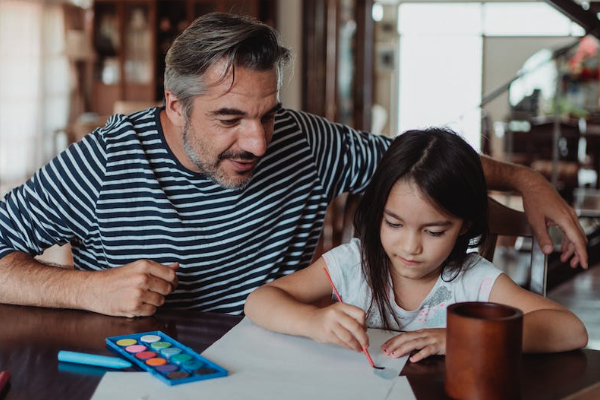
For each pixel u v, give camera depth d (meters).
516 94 9.76
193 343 1.08
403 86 10.49
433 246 1.16
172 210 1.43
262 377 0.94
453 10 10.23
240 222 1.47
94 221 1.44
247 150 1.27
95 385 0.91
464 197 1.14
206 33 1.21
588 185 6.39
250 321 1.19
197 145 1.30
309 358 1.01
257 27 1.22
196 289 1.48
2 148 8.39
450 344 0.88
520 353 0.87
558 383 0.93
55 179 1.41
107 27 8.24
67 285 1.25
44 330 1.13
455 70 10.35
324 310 1.07
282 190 1.51
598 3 2.91
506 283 1.26
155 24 7.91
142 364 0.96
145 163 1.42
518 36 10.07
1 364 0.98
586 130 6.46
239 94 1.21
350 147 1.62
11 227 1.41
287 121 1.55
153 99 8.05
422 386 0.92
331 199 1.61
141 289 1.20
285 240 1.54
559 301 3.61
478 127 4.20
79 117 8.77
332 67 5.82
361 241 1.31
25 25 8.49
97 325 1.16
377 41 10.31
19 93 8.50
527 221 1.50
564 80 8.25
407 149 1.15
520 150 6.64
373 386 0.91
